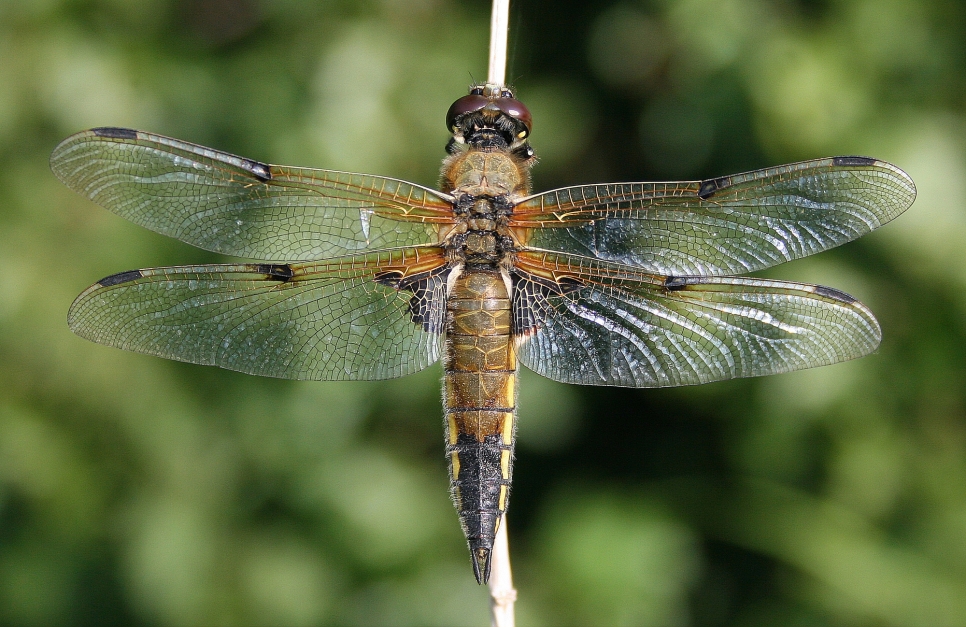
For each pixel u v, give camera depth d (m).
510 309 0.54
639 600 0.60
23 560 0.60
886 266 0.59
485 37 0.61
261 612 0.60
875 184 0.54
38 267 0.60
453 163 0.55
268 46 0.61
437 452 0.61
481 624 0.60
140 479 0.60
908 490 0.60
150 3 0.60
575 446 0.62
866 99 0.59
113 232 0.60
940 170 0.59
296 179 0.54
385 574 0.60
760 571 0.61
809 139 0.59
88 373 0.60
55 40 0.60
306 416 0.60
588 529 0.60
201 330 0.54
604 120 0.62
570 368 0.54
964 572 0.59
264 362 0.54
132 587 0.60
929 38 0.59
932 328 0.59
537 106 0.62
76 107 0.60
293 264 0.54
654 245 0.55
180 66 0.60
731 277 0.54
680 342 0.54
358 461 0.60
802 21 0.59
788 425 0.60
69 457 0.60
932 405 0.59
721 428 0.61
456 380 0.54
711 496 0.60
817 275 0.59
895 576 0.59
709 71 0.59
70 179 0.54
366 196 0.54
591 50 0.62
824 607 0.60
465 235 0.55
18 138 0.60
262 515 0.60
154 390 0.60
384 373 0.54
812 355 0.54
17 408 0.60
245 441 0.60
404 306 0.54
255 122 0.60
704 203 0.54
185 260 0.60
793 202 0.54
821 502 0.60
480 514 0.54
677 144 0.60
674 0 0.60
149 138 0.54
